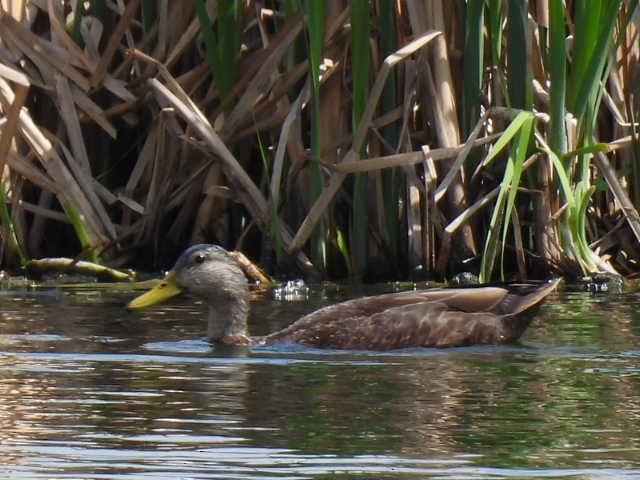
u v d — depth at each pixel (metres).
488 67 16.38
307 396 9.12
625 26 15.61
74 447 7.56
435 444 7.68
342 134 16.75
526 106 15.70
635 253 16.91
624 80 16.80
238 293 12.07
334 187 16.02
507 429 8.07
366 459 7.32
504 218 16.45
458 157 15.52
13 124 15.88
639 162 16.28
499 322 11.92
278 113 16.75
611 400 8.97
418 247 16.38
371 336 11.81
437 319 11.91
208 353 11.16
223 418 8.36
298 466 7.18
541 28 16.08
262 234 16.81
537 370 10.24
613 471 7.09
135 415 8.43
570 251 16.08
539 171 16.09
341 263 16.81
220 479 6.92
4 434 7.85
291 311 13.83
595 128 16.69
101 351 11.02
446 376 10.01
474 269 16.38
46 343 11.32
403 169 16.58
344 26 16.44
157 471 7.07
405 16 16.55
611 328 12.42
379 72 15.51
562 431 8.02
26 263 16.70
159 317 13.27
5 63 16.92
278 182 16.17
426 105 16.48
